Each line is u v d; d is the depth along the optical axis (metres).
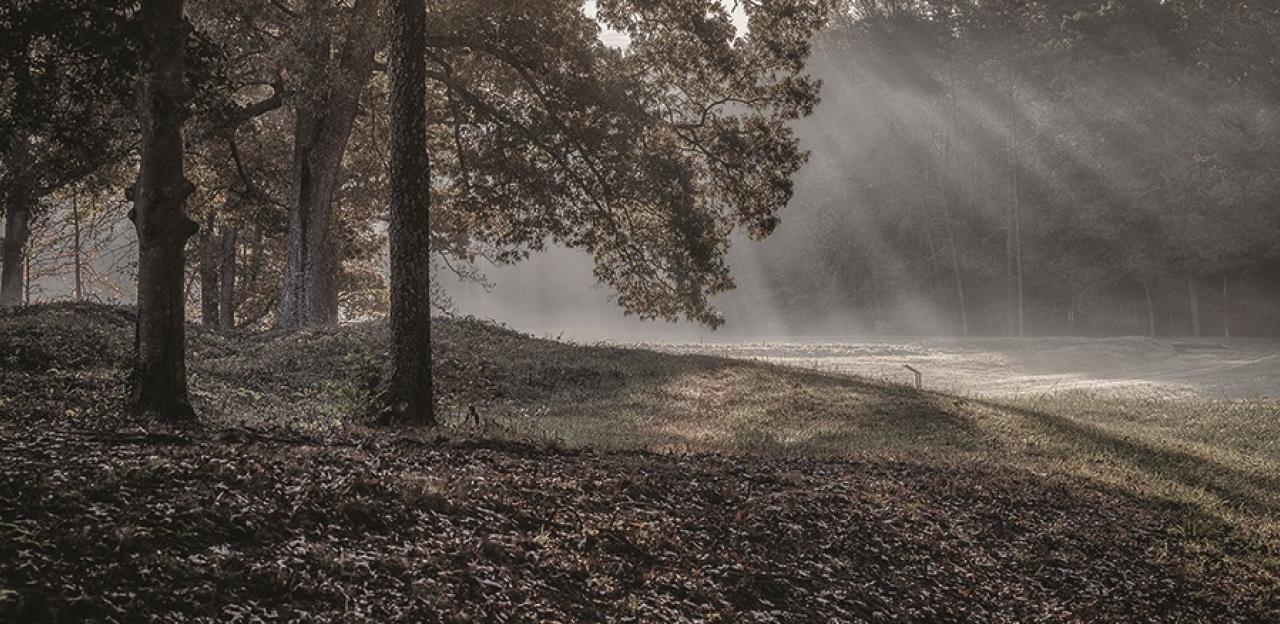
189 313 57.25
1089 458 20.53
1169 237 70.56
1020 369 53.34
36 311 25.70
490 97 33.81
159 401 13.84
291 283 32.25
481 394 23.12
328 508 8.30
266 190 39.41
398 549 7.91
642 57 32.66
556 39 30.81
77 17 14.34
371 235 48.94
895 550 11.50
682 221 31.27
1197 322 73.44
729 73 31.44
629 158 31.17
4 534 6.21
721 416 23.77
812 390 27.30
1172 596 12.45
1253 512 17.56
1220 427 29.11
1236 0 72.50
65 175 27.22
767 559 10.12
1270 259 71.62
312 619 6.45
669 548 9.66
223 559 6.85
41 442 8.86
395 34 15.98
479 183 34.72
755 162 31.42
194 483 8.05
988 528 13.36
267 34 29.31
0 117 17.23
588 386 27.33
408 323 16.12
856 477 14.95
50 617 5.54
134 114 18.45
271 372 24.77
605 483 11.16
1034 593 11.55
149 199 13.76
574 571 8.53
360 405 16.77
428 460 10.88
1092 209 73.19
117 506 7.28
